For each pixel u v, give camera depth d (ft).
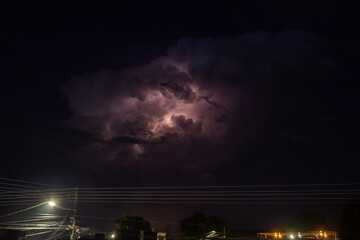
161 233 216.54
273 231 250.98
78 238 212.84
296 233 257.14
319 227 264.11
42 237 216.74
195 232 269.85
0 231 195.21
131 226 248.11
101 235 221.46
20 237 205.57
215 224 266.16
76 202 168.96
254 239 219.20
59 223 178.09
